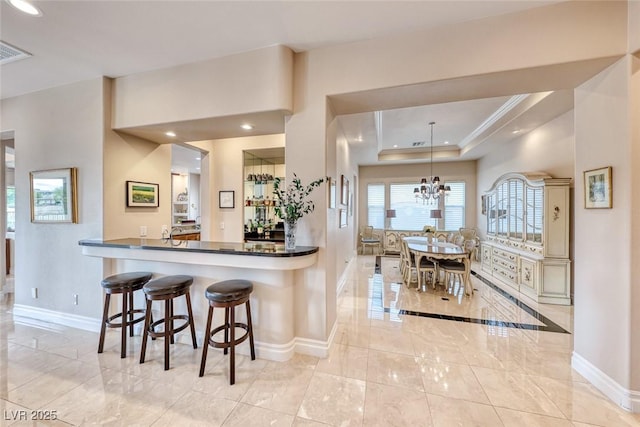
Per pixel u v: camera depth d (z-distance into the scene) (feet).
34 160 10.15
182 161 22.61
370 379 6.77
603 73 6.28
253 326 7.89
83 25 6.70
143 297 9.28
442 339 8.91
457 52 6.68
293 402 5.94
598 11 5.87
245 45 7.62
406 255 15.97
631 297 5.67
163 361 7.51
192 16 6.41
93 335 9.06
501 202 17.16
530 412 5.67
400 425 5.32
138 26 6.77
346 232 17.92
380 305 12.23
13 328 9.52
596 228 6.47
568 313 11.19
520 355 7.89
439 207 25.71
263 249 7.54
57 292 9.92
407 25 6.79
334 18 6.52
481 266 19.48
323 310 7.86
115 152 9.50
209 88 8.25
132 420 5.39
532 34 6.21
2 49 7.66
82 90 9.39
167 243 8.80
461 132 18.80
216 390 6.31
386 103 8.36
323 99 7.73
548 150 14.16
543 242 12.68
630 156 5.64
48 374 6.86
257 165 16.57
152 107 8.86
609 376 6.12
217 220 14.76
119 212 9.64
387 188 27.25
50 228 9.95
